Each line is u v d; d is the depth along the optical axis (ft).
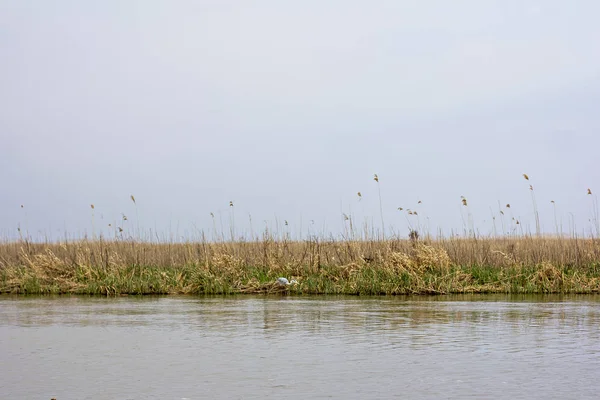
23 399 23.17
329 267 66.49
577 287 60.49
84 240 74.13
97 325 40.09
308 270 66.13
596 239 71.87
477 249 70.03
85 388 24.62
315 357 29.89
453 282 60.80
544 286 60.59
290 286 61.36
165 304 51.47
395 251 66.64
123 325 40.01
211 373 26.84
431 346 32.42
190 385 24.93
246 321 41.34
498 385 24.66
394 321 40.88
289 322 40.75
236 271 64.90
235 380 25.66
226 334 36.37
